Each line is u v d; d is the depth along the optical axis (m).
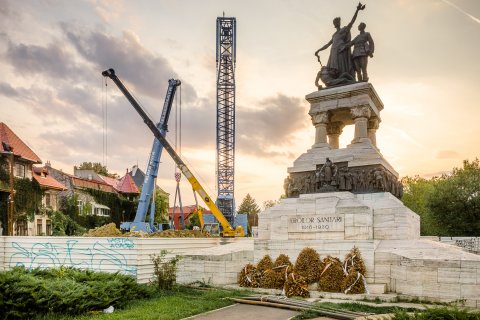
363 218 23.45
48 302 15.16
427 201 61.12
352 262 21.39
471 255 19.58
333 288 20.80
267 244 24.94
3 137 52.31
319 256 22.73
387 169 27.20
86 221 67.06
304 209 25.48
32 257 23.58
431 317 12.80
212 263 24.81
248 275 23.44
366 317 15.05
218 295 20.00
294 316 15.88
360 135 27.48
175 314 15.87
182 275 25.20
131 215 76.12
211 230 53.69
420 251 20.73
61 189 61.12
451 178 61.41
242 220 66.88
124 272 22.80
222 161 81.50
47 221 57.91
